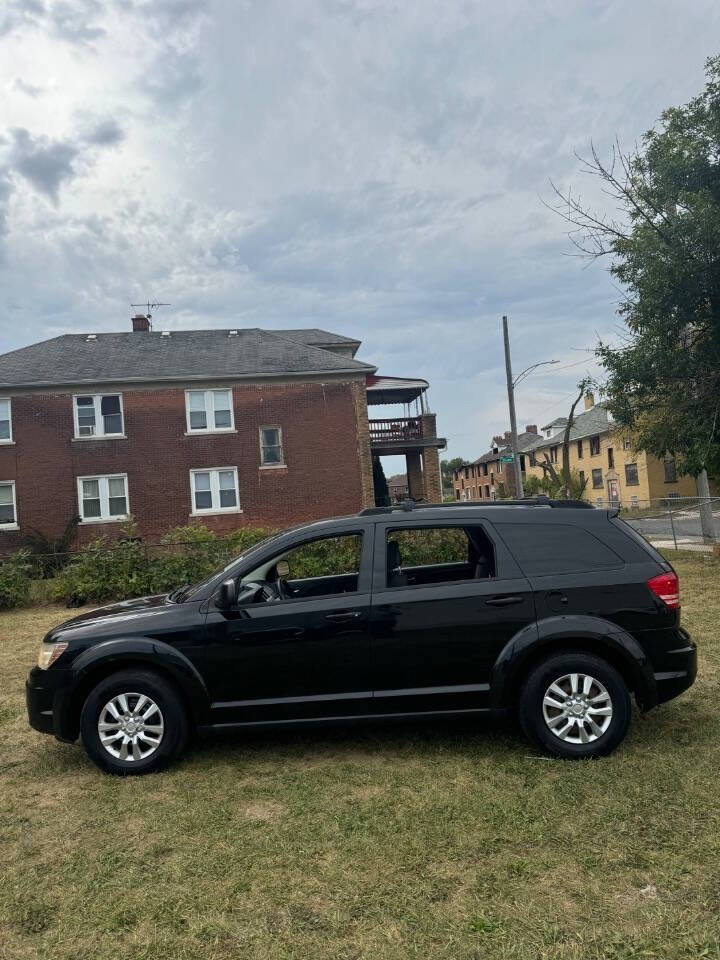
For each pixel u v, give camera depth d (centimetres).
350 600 433
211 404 2364
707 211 1028
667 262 1077
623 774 388
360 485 2405
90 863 319
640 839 317
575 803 356
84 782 420
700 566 1298
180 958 249
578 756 412
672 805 349
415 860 308
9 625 1074
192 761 445
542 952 242
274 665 426
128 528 1437
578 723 415
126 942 260
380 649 425
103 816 370
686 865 293
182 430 2338
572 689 417
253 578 495
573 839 320
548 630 418
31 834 352
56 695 433
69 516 2256
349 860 311
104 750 429
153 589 1253
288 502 2372
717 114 1064
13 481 2241
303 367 2400
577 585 426
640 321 1153
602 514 449
